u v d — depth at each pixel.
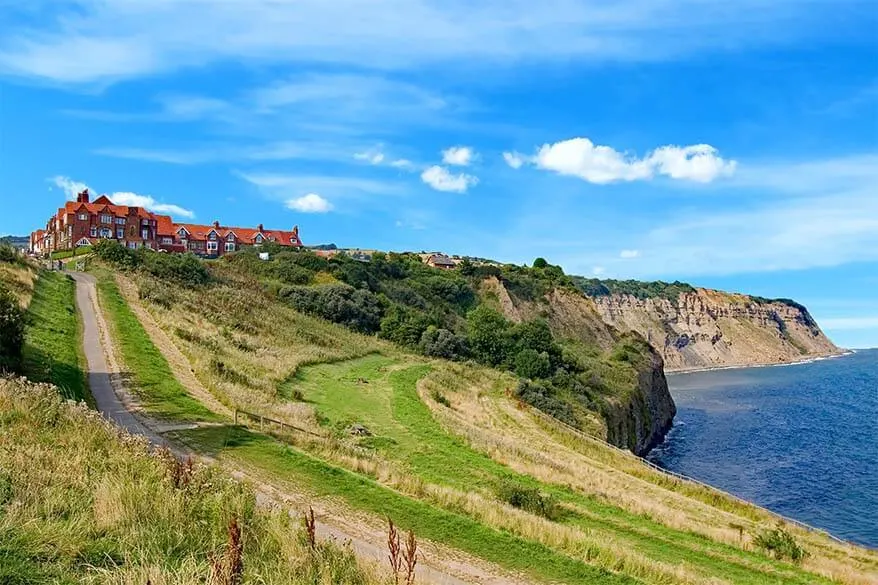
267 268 80.69
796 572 20.70
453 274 99.94
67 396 22.00
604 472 33.88
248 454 18.55
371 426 31.86
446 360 64.62
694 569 18.53
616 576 14.33
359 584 9.88
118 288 50.94
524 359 64.56
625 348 87.44
